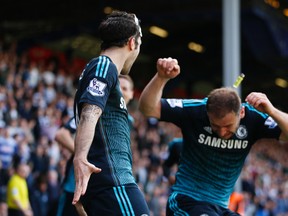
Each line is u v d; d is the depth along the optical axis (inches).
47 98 832.9
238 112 215.3
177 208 229.8
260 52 1172.5
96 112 178.7
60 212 300.4
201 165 230.7
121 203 183.9
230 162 230.8
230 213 229.1
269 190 1213.1
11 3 1131.3
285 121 215.5
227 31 564.1
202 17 1092.5
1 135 615.2
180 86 1576.0
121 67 191.6
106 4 1107.9
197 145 230.7
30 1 1126.4
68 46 1291.8
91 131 176.7
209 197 229.8
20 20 1151.6
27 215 524.4
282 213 1200.8
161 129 1096.2
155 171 777.6
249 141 231.6
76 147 175.8
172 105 231.1
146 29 1243.8
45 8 1134.4
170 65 213.9
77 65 1326.3
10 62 871.1
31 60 1181.7
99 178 184.7
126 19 193.2
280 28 1133.1
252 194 990.4
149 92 225.3
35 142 709.3
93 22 1138.7
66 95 910.4
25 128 695.7
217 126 217.8
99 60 186.9
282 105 1718.8
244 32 1107.9
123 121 190.9
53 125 754.8
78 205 191.2
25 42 1172.5
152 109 229.1
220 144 228.4
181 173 234.7
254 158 1409.9
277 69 1307.8
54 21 1155.3
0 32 1171.9
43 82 860.0
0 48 967.0
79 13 1131.3
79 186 171.8
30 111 751.7
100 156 185.6
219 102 213.3
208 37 1279.5
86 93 180.4
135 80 1428.4
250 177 1067.9
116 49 191.5
